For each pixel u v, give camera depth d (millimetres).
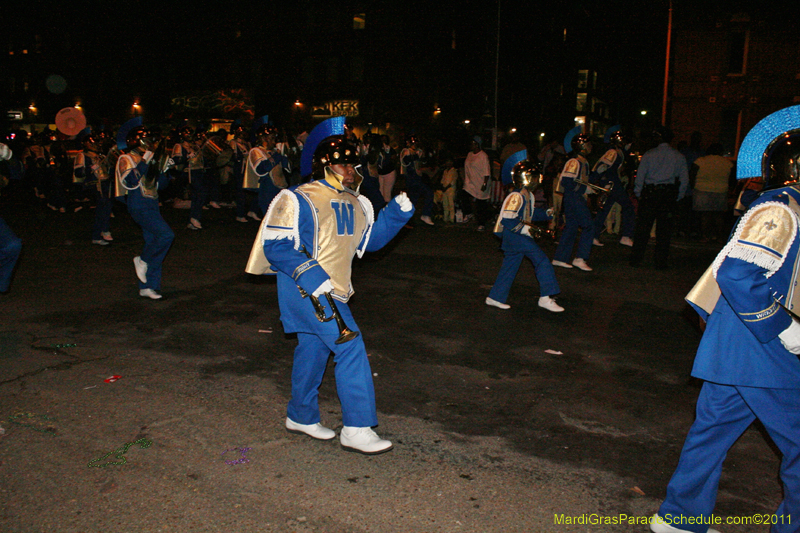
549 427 4121
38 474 3320
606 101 56844
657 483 3438
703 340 2711
